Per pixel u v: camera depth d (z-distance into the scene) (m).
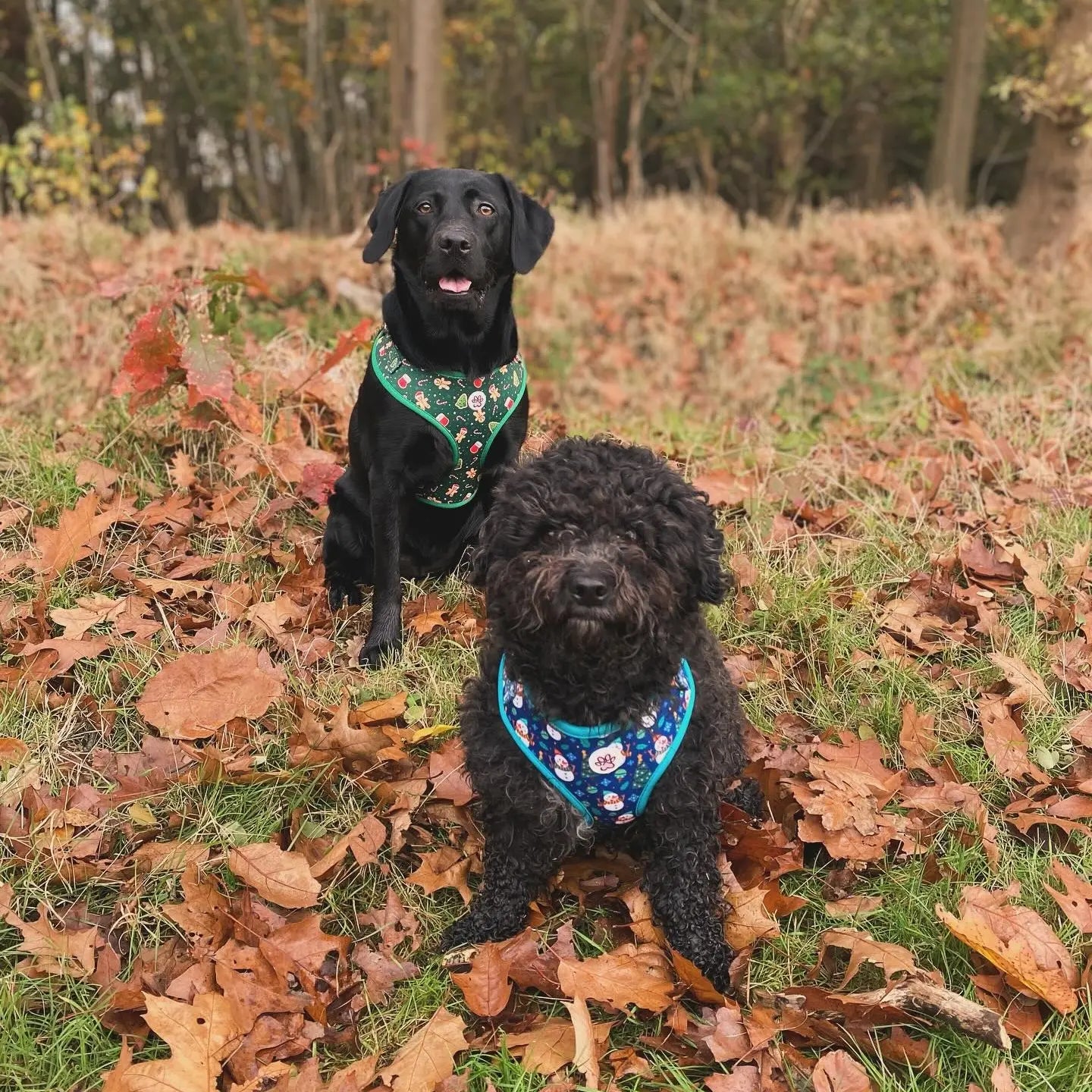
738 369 2.93
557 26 7.45
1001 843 1.13
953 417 2.09
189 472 1.63
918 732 1.24
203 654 1.25
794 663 1.39
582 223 3.91
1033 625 1.45
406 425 1.42
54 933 0.99
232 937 1.02
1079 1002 0.95
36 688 1.24
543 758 1.00
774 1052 0.90
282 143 7.31
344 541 1.55
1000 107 6.85
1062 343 2.67
